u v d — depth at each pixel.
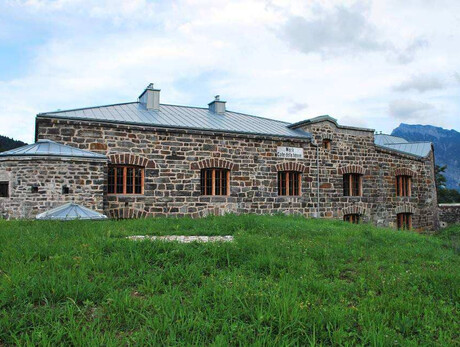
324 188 20.75
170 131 16.89
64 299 5.07
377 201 22.62
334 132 21.28
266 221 13.81
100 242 8.08
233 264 7.53
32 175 13.23
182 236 10.77
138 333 4.19
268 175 19.20
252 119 22.61
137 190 16.38
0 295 4.88
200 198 17.47
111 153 15.76
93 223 11.79
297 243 10.07
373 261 8.76
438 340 4.51
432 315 5.22
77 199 13.83
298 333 4.41
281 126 22.20
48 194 13.34
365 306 5.31
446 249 11.63
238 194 18.39
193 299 5.21
